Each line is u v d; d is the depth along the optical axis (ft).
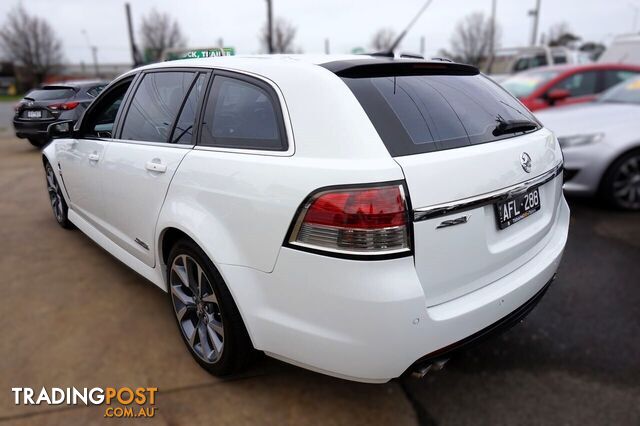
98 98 10.87
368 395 7.50
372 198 5.43
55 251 13.15
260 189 6.23
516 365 8.20
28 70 129.80
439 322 5.86
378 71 6.82
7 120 59.11
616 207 15.94
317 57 7.23
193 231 7.15
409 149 5.89
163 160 8.02
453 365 8.22
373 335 5.61
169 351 8.58
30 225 15.47
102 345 8.73
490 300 6.42
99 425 6.88
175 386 7.67
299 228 5.83
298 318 6.10
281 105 6.45
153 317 9.71
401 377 6.15
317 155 5.89
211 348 7.86
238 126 7.04
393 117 6.11
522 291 6.93
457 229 6.00
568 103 24.45
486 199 6.23
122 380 7.80
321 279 5.74
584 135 15.71
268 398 7.41
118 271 11.85
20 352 8.50
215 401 7.34
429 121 6.43
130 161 8.91
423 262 5.74
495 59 49.03
